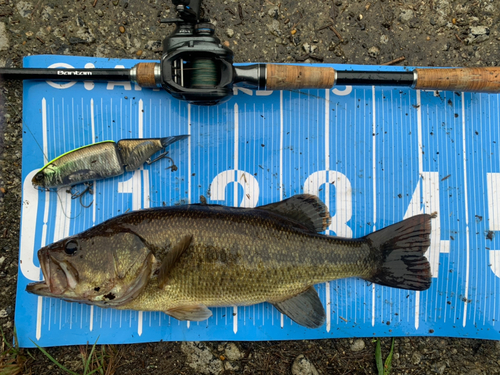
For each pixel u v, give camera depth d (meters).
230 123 0.42
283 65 0.38
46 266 0.35
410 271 0.39
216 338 0.41
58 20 0.42
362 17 0.44
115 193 0.41
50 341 0.40
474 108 0.43
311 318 0.38
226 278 0.36
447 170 0.43
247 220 0.36
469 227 0.43
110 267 0.35
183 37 0.35
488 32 0.44
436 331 0.42
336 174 0.42
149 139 0.40
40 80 0.41
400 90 0.43
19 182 0.42
